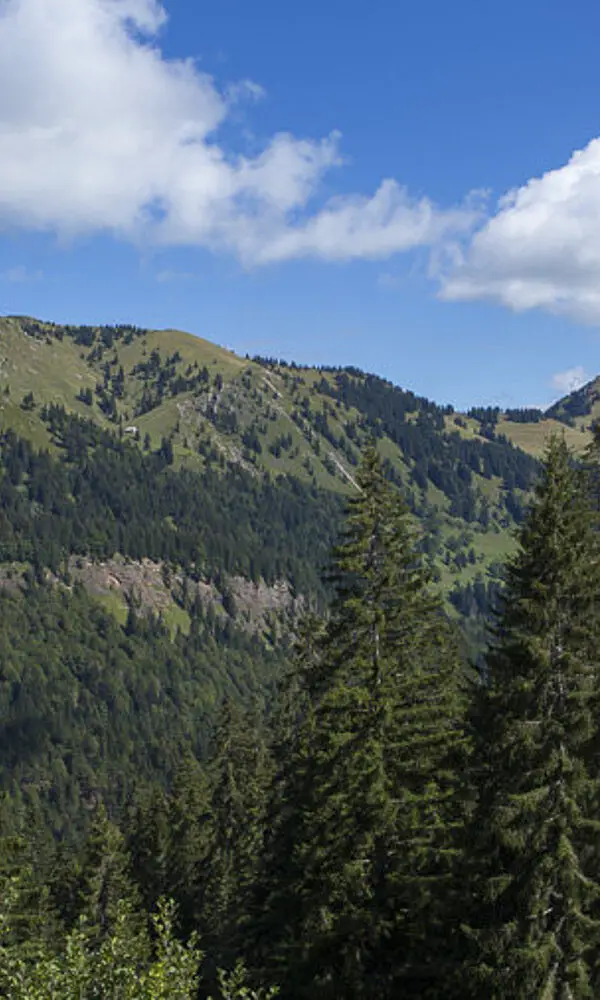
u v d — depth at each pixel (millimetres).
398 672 30016
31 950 33781
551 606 22531
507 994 20750
